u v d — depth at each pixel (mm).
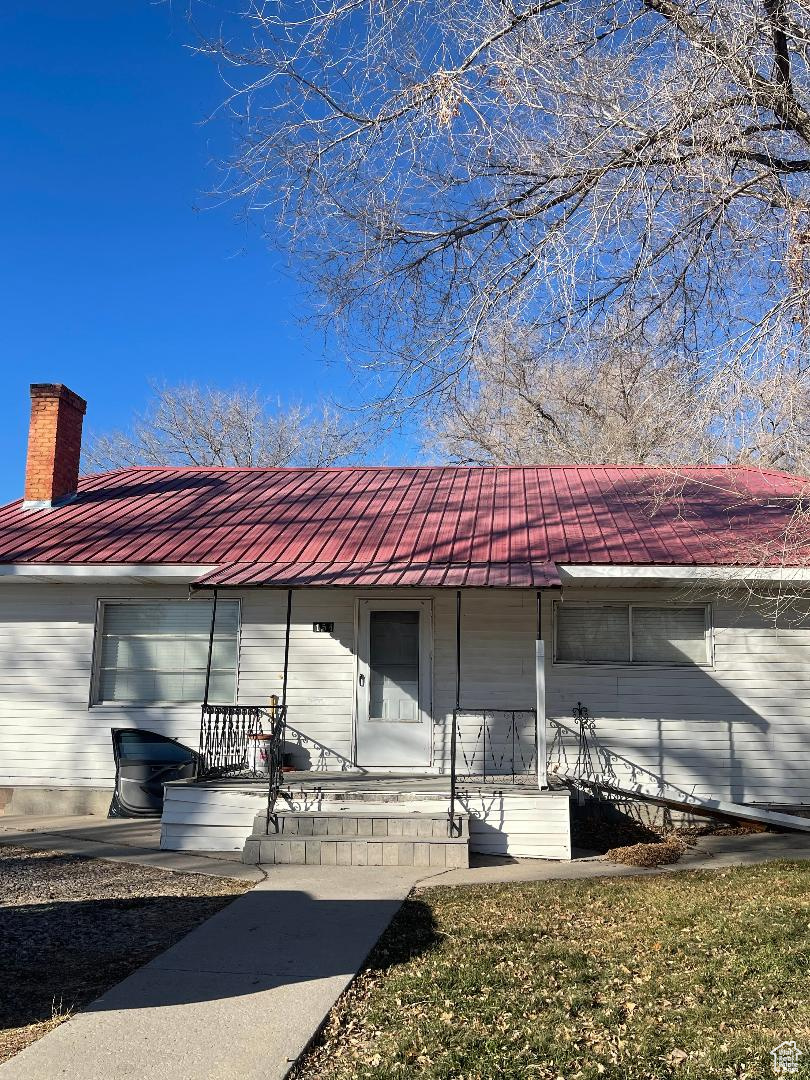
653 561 11383
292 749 12367
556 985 5578
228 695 12695
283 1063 4562
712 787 11859
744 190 8648
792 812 11727
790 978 5539
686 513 13344
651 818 11781
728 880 8391
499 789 10258
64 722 12766
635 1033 4879
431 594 12516
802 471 8555
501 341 9414
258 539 12836
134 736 12383
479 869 9328
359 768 12250
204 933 6758
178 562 12211
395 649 12516
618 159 8344
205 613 12961
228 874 8984
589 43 8352
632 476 15773
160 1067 4523
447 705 12312
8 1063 4566
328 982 5695
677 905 7332
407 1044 4766
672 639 12266
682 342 9492
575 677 12195
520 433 24188
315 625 12625
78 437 15688
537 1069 4480
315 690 12492
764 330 7938
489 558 11727
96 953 6359
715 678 12070
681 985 5520
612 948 6266
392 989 5555
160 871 9172
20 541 13047
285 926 6941
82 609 13000
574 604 12367
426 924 6973
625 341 9398
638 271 8898
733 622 12164
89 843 10602
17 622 13008
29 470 14805
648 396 9414
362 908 7480
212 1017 5129
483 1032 4906
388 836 9680
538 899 7707
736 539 12000
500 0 8062
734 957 5941
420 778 11453
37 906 7688
